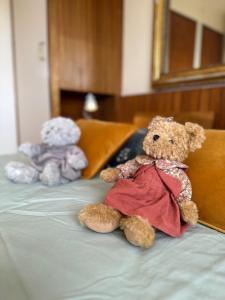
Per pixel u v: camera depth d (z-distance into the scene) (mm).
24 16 2510
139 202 681
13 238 622
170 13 2076
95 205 700
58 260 536
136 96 2311
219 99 1673
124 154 1212
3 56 2730
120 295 442
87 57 2447
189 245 624
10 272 494
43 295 437
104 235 659
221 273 513
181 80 2012
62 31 2250
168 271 515
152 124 834
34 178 1114
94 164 1199
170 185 708
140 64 2453
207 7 1787
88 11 2387
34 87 2506
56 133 1157
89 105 2545
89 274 494
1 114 2781
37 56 2391
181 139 752
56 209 808
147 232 593
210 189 750
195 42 1887
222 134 825
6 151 2852
